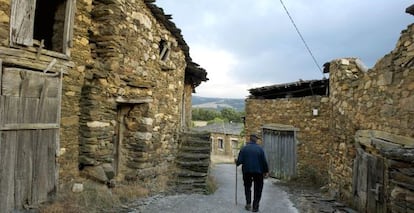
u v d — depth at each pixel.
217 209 5.94
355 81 6.62
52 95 4.80
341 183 7.32
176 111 9.22
